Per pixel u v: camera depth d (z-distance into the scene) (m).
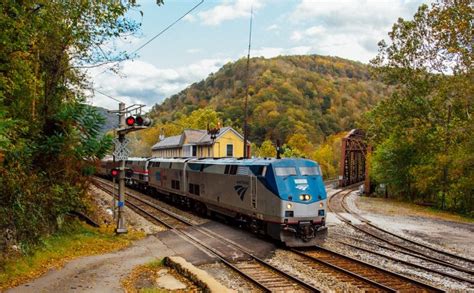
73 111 17.95
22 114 15.56
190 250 15.25
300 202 16.27
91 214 21.27
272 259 14.38
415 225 24.11
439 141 35.50
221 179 21.58
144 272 12.21
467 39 30.48
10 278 10.75
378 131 44.06
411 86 38.94
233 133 52.09
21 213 13.43
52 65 17.08
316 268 13.12
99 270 12.18
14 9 11.33
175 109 130.38
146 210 26.58
